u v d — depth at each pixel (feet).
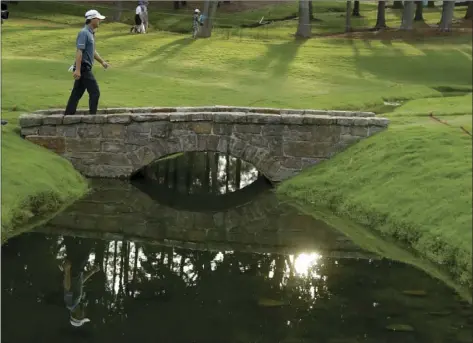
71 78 77.00
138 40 112.57
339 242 37.88
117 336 24.97
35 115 49.57
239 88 81.35
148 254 36.14
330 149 49.67
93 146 49.26
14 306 27.76
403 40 134.62
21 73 77.15
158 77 82.58
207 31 125.90
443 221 35.70
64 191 44.01
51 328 25.62
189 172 58.03
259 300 28.86
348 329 25.72
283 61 103.40
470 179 39.47
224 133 49.19
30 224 38.29
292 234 39.86
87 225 40.83
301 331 25.22
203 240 39.19
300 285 30.78
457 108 69.97
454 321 26.43
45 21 136.46
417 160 43.86
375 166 44.98
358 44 127.75
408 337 24.99
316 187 46.06
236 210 46.06
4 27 116.37
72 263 33.78
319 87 86.58
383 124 49.83
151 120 48.91
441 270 32.50
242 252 36.68
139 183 50.34
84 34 47.06
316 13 186.50
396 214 38.55
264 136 49.24
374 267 33.14
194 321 26.18
